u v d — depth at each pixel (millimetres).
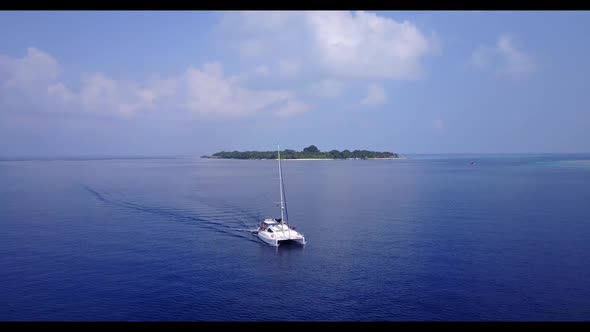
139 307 39500
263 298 41375
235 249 58750
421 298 40906
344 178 181375
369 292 42469
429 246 58438
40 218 81438
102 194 119562
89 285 44594
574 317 37000
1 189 132625
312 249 58031
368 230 69312
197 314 38281
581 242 59500
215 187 141500
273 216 84062
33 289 43438
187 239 64562
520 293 41719
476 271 47844
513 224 72250
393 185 145750
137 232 69375
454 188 132500
